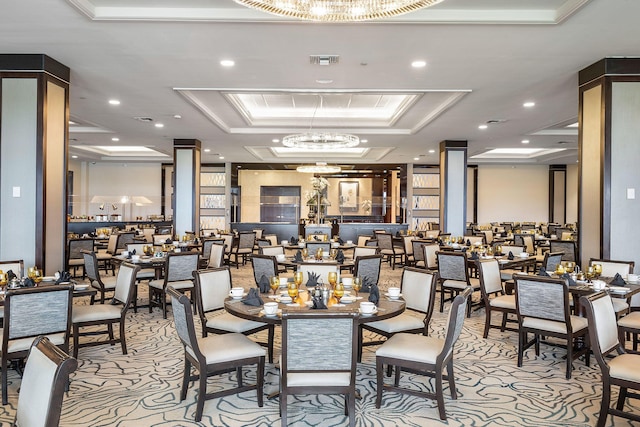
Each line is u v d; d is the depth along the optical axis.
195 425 3.02
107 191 17.64
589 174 5.53
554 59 5.32
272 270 5.79
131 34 4.62
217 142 11.93
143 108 8.03
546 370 4.12
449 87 6.56
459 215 11.21
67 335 3.44
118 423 3.04
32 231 5.12
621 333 4.14
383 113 9.81
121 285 4.56
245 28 4.46
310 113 9.83
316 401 3.42
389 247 10.76
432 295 4.02
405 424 3.06
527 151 16.23
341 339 2.72
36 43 4.86
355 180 18.81
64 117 5.57
